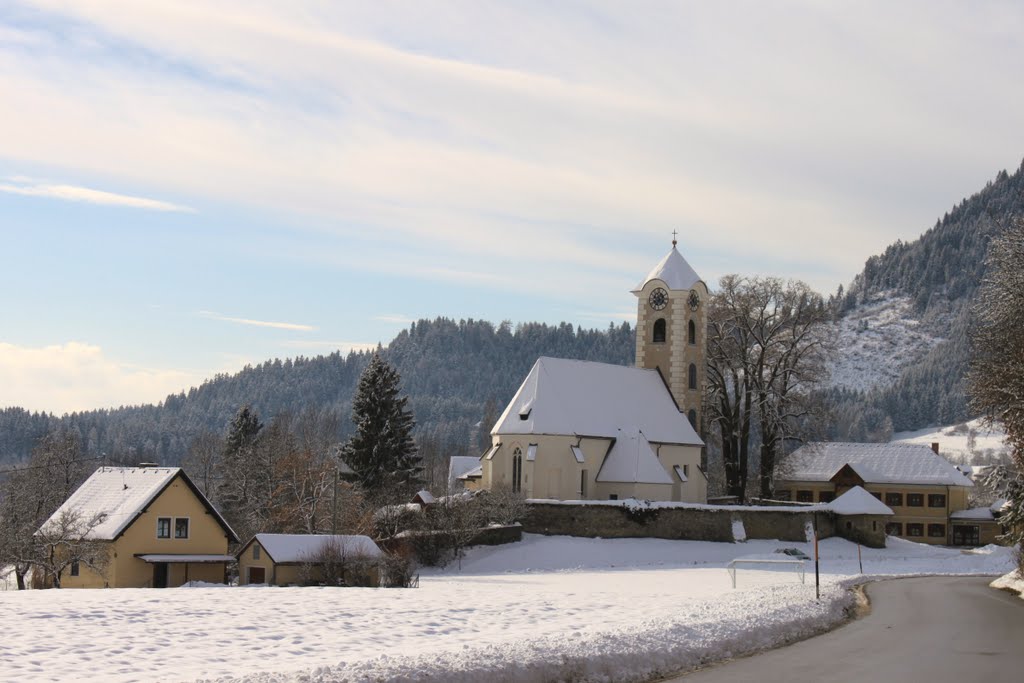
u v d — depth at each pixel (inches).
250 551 2469.2
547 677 896.9
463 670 858.1
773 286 3656.5
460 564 2817.4
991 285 1923.0
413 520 2984.7
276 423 5113.2
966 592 1925.4
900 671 961.5
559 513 3083.2
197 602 1476.4
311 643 1083.3
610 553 2938.0
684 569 2687.0
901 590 1980.8
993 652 1090.1
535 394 3307.1
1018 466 2038.6
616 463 3341.5
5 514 2699.3
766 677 932.6
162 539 2470.5
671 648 1037.2
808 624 1310.3
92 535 2400.3
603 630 1178.0
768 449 3641.7
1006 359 1878.7
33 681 835.4
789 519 3321.9
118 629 1155.9
